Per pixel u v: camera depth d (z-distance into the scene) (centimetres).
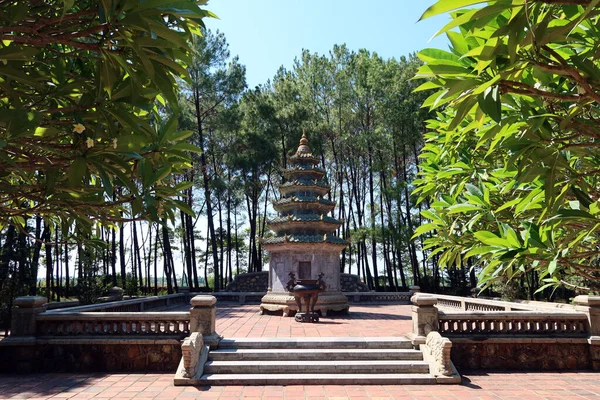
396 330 1194
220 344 952
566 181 279
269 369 863
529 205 318
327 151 3272
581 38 242
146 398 737
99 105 301
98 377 878
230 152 2795
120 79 311
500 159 450
